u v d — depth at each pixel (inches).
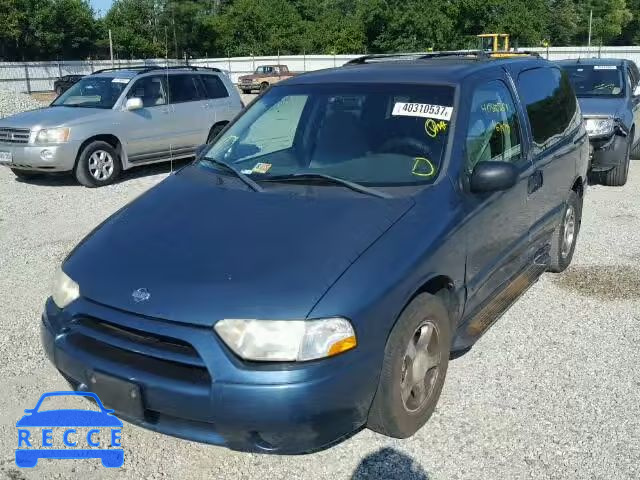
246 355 111.0
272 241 127.0
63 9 2085.4
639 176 411.2
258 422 110.0
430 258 130.9
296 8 2881.4
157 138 440.8
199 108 467.2
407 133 158.1
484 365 169.2
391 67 182.7
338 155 159.5
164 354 114.2
